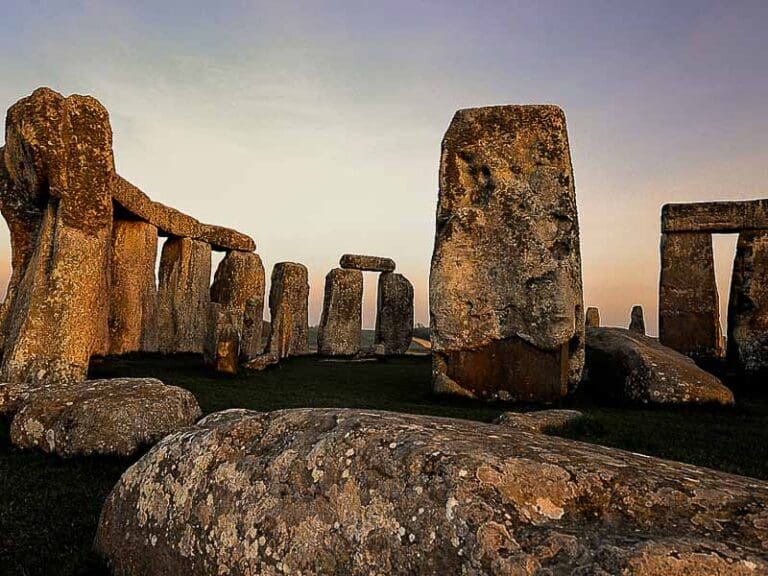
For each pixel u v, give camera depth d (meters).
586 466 2.48
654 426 8.47
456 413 10.00
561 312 11.85
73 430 6.58
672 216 21.56
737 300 18.83
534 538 2.13
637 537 2.08
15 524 4.62
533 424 7.55
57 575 3.60
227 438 3.25
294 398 11.10
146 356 18.80
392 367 19.52
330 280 28.67
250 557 2.70
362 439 2.76
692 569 1.90
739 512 2.20
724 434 8.04
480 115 13.17
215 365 14.95
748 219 20.16
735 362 18.39
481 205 12.83
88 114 11.75
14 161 12.34
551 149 12.70
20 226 14.66
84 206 11.61
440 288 12.56
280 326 25.12
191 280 23.78
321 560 2.52
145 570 3.12
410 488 2.46
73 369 11.02
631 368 11.47
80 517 4.79
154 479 3.35
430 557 2.27
